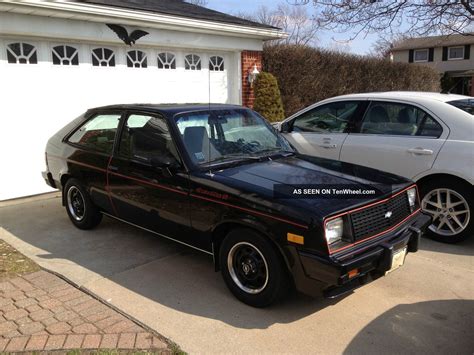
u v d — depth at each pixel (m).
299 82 13.27
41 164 7.21
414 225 3.91
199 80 9.58
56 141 5.78
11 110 6.77
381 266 3.44
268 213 3.38
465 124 4.92
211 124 4.48
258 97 10.51
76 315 3.51
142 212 4.52
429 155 5.04
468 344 3.22
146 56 8.48
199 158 4.11
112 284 4.11
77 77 7.50
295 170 4.07
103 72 7.85
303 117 6.43
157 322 3.47
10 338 3.18
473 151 4.75
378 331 3.38
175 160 4.12
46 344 3.11
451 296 3.91
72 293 3.89
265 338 3.28
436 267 4.49
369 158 5.55
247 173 3.94
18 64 6.78
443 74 41.00
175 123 4.26
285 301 3.81
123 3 7.89
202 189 3.85
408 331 3.38
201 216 3.89
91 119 5.34
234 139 4.54
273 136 4.91
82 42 7.50
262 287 3.59
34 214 6.22
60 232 5.48
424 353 3.12
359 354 3.10
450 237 5.04
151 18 7.83
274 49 12.53
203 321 3.49
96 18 7.25
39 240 5.21
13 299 3.76
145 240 5.20
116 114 4.94
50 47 7.12
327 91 14.55
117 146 4.80
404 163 5.25
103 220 5.91
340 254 3.22
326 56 14.27
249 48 10.30
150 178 4.33
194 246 4.13
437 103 5.19
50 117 7.23
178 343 3.20
